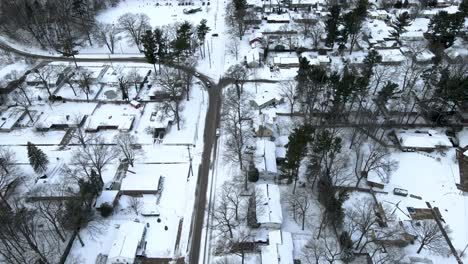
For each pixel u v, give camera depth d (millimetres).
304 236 72312
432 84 105188
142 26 139125
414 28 140625
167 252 71250
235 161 87625
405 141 92375
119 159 90062
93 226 75000
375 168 83125
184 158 91688
